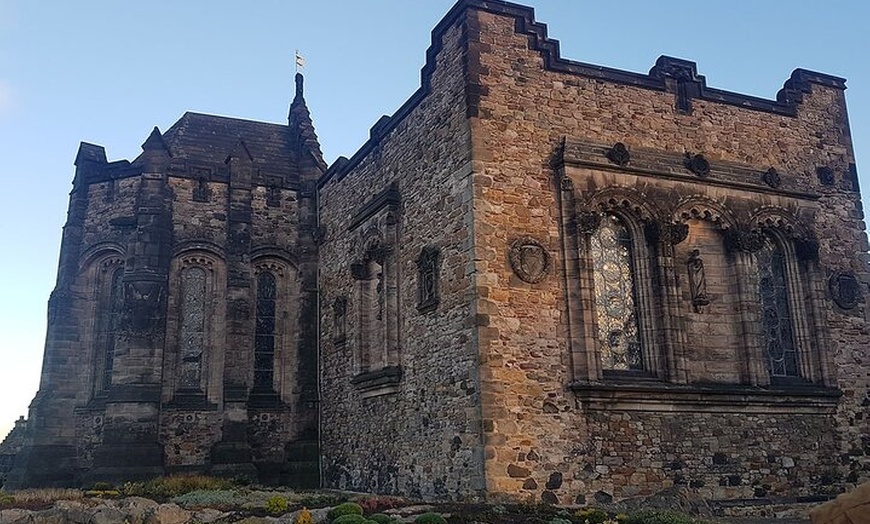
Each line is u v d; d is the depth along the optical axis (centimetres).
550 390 2006
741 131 2481
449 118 2222
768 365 2367
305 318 3247
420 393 2256
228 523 1784
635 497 2020
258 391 3219
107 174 3288
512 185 2109
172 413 3019
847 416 2395
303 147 3631
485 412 1930
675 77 2416
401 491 2323
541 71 2225
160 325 3022
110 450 2836
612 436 2044
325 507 1939
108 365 3164
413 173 2430
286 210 3403
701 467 2128
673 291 2211
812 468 2286
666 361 2156
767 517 2084
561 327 2064
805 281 2456
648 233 2245
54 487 2916
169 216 3173
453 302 2108
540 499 1927
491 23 2195
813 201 2520
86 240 3262
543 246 2095
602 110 2277
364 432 2662
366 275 2738
